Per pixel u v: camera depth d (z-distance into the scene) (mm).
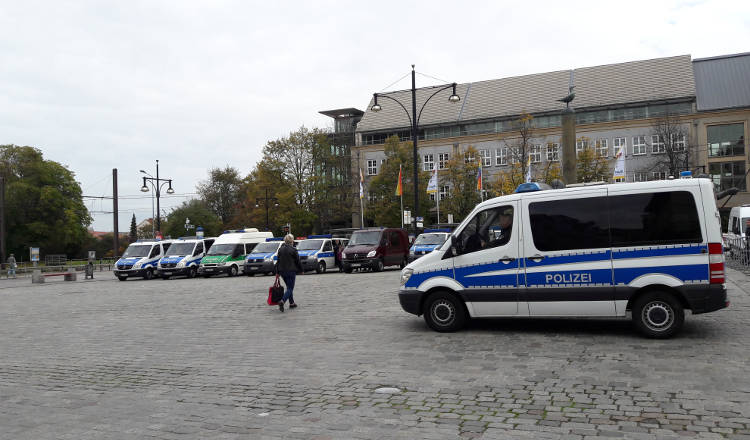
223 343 9516
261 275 32812
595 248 8641
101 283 30844
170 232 85000
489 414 5242
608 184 8766
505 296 9133
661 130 56500
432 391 6062
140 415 5633
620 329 9125
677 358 7055
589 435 4637
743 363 6684
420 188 61781
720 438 4484
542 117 68562
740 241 20891
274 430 5004
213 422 5301
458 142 71812
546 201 9008
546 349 7879
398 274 24422
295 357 8078
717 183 60406
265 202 58719
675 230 8250
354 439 4695
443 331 9555
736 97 60938
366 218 64812
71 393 6656
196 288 22359
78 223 64000
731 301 11727
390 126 75812
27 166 61812
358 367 7289
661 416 5020
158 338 10359
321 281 22516
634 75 67125
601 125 64812
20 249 61469
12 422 5531
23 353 9477
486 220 9375
